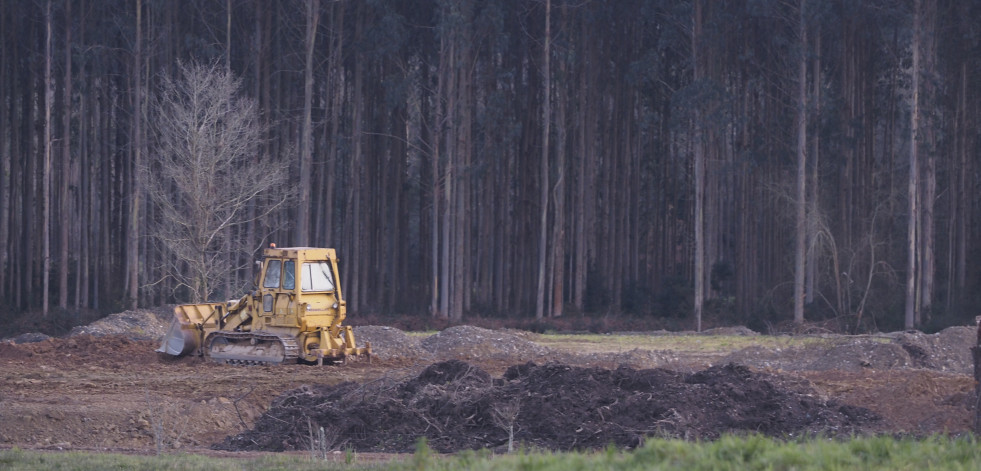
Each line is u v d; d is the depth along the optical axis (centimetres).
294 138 13500
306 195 10988
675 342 8262
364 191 13088
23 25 13162
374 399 3969
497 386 4147
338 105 12794
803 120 11356
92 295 13338
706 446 2442
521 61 13812
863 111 13475
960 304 12256
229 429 4103
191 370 5525
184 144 9944
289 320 5625
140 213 12019
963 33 12650
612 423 3612
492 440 3584
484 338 6900
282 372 5384
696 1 11538
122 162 13688
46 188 11006
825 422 3753
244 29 12506
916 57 10831
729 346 7831
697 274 11244
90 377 5266
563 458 2431
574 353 7025
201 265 8406
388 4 11969
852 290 12162
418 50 13362
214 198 8500
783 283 12419
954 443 2416
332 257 5766
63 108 13112
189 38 11319
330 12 12550
